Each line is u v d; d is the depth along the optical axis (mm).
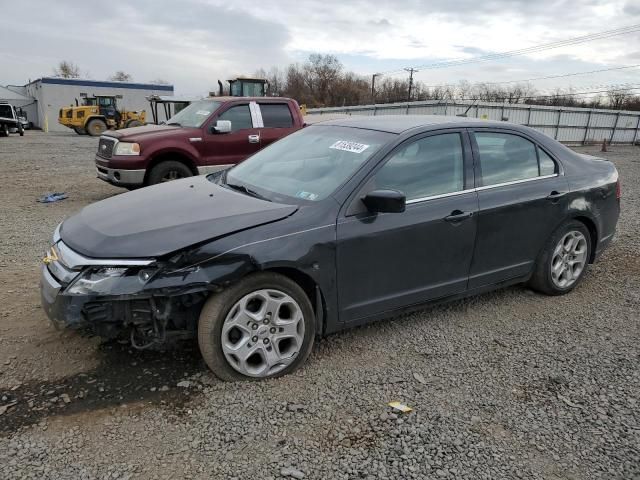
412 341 3779
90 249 2918
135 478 2361
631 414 2977
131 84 52000
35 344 3504
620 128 43812
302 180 3660
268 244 3033
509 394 3141
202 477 2381
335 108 47094
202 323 2979
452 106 35812
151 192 3840
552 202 4359
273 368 3195
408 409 2941
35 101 57250
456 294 3982
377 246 3424
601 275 5363
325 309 3336
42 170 13539
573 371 3432
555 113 39938
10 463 2418
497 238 4062
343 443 2648
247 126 9148
